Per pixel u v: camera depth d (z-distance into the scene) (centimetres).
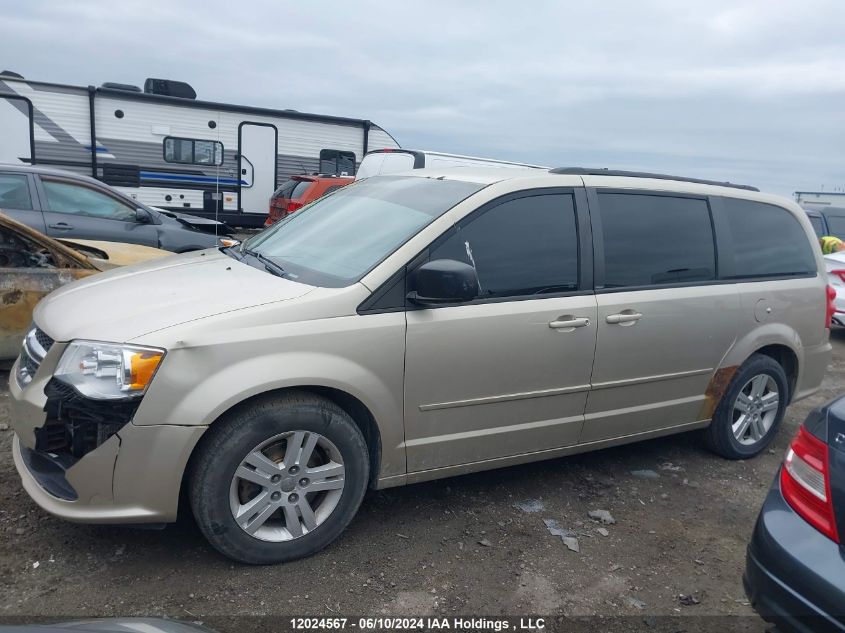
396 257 324
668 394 423
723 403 453
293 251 373
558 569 327
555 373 367
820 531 236
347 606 288
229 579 300
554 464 446
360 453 321
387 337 315
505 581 314
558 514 379
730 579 330
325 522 318
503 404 357
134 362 273
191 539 328
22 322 506
